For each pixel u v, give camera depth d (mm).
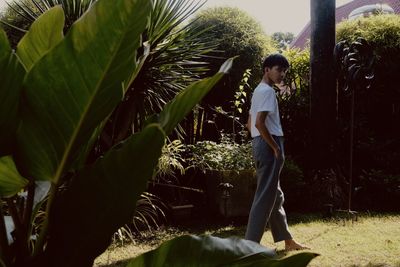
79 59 742
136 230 4359
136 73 942
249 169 4875
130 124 3955
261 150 3203
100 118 816
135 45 745
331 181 5508
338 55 5367
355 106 6402
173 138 5531
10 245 913
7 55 740
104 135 3898
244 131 5785
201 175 5465
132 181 757
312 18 5789
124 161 744
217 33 6289
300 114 6266
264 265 833
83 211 786
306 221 4738
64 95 771
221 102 6203
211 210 5223
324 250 3676
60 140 810
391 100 6363
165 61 3965
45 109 782
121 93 797
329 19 5695
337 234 4176
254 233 3166
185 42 4117
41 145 811
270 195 3193
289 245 3635
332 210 5094
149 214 4379
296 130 6289
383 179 5645
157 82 4078
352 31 6688
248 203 4918
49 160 828
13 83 755
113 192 771
